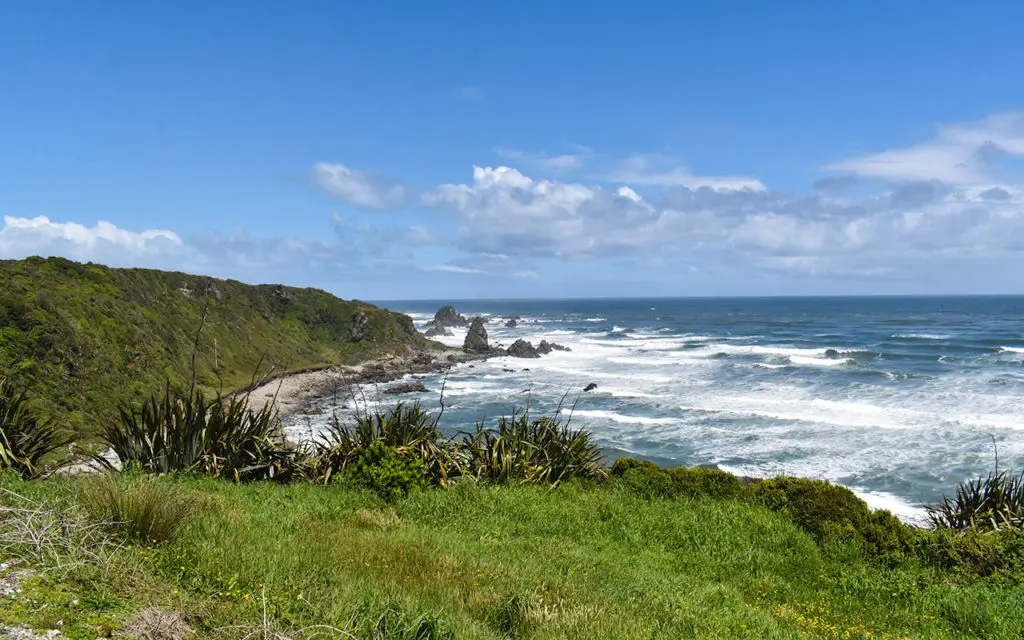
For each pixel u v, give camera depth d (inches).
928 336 3555.6
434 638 189.5
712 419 1373.0
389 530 326.3
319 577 223.6
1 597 155.4
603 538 380.8
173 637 157.1
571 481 523.2
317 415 1419.8
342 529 307.4
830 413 1382.9
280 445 479.8
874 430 1206.3
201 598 182.4
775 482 482.6
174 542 224.4
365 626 185.3
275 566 220.2
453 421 1379.2
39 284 1444.4
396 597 210.7
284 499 376.5
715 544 392.2
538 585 259.3
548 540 353.1
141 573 188.2
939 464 980.6
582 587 265.3
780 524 429.7
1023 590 331.6
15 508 212.8
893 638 264.8
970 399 1477.6
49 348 1210.0
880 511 431.8
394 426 507.5
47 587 166.6
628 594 272.7
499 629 213.2
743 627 245.3
